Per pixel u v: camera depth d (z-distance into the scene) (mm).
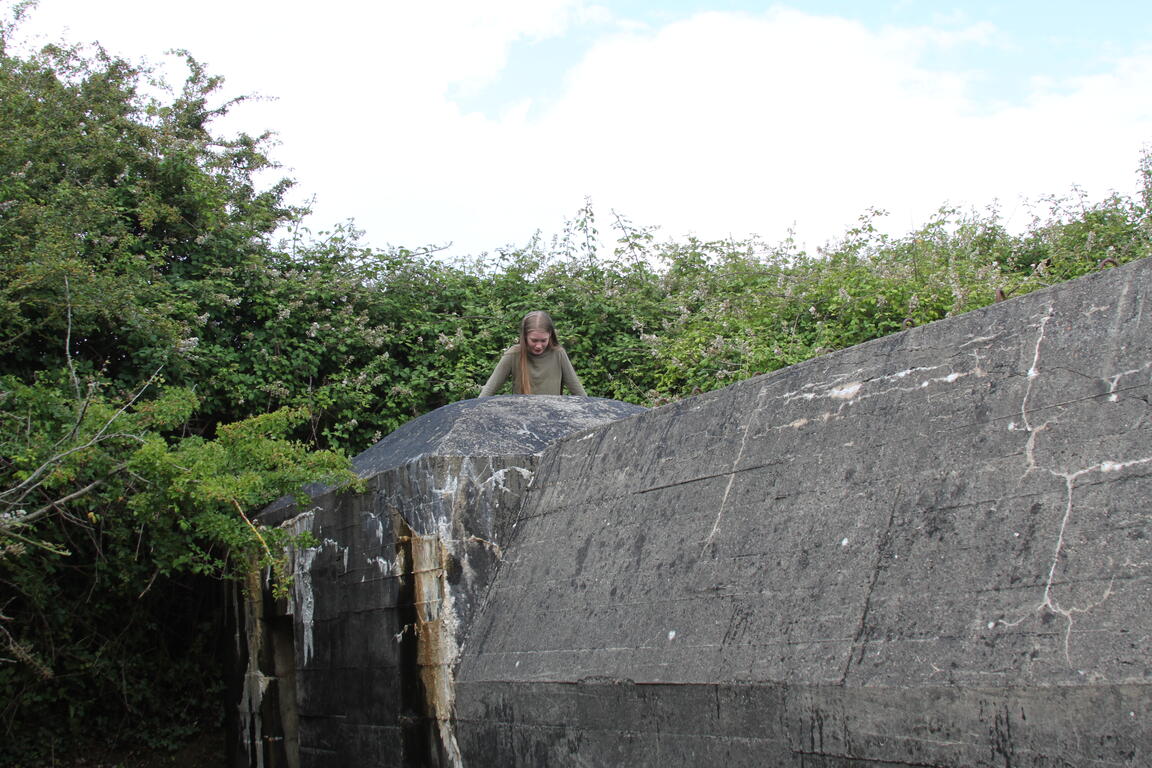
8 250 7398
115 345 8117
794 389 3391
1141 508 2225
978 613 2373
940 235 10789
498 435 4727
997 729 2205
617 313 10031
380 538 4594
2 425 5547
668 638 3145
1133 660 2025
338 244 10055
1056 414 2545
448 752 4027
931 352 3004
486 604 4156
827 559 2840
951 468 2697
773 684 2703
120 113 9414
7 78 8766
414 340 9750
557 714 3465
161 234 9141
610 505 3859
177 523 5574
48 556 6410
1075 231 10109
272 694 5812
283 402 8828
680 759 2984
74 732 6844
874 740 2449
